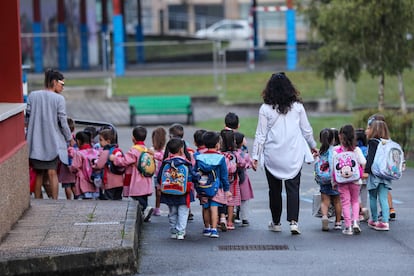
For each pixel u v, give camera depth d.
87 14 51.47
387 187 13.96
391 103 37.09
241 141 14.11
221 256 11.95
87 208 13.77
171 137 14.38
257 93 39.19
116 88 41.19
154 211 15.73
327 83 37.62
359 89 39.09
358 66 28.67
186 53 58.41
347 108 36.75
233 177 13.98
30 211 13.50
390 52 27.89
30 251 10.50
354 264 11.37
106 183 15.04
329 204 14.13
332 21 27.77
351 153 13.44
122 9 52.41
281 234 13.74
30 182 15.20
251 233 13.84
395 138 23.91
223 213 13.96
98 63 52.09
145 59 56.84
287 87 13.67
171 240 13.23
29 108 14.95
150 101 33.44
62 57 48.31
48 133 14.96
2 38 13.83
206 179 13.24
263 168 13.81
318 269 11.05
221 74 44.66
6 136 12.08
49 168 15.06
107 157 14.96
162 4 79.00
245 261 11.61
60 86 15.33
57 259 10.22
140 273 10.82
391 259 11.70
